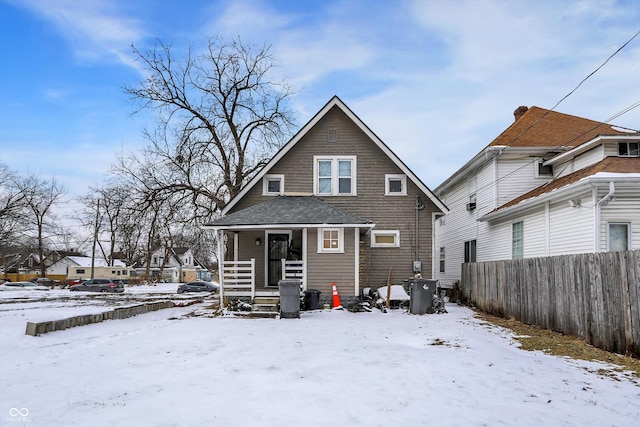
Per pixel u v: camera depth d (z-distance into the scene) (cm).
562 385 643
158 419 488
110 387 618
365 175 2000
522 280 1325
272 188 2008
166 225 2523
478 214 2156
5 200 5088
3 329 1105
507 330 1181
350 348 902
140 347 914
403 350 880
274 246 1953
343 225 1678
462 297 1961
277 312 1493
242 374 690
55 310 1636
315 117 1991
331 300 1717
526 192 1905
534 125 2080
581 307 1012
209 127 2761
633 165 1367
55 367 737
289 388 611
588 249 1341
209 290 3975
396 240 1981
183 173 2647
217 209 2678
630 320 838
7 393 588
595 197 1312
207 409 522
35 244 6656
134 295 3388
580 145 1595
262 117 2850
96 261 7744
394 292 1742
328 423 480
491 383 643
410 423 482
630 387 640
